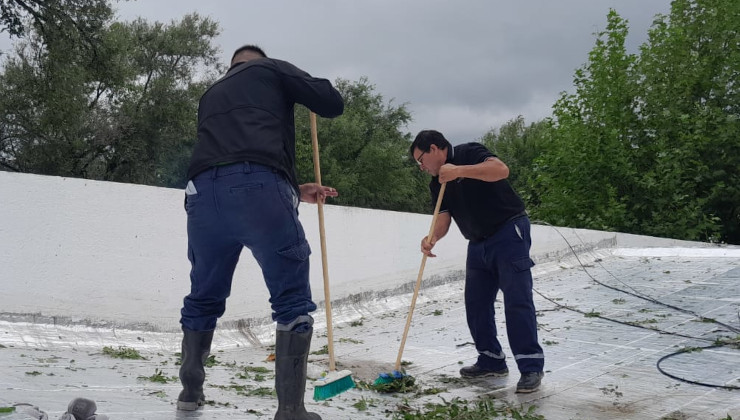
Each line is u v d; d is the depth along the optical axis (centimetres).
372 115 4544
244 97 249
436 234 442
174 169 3164
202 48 3253
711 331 533
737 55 1758
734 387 381
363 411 327
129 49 2742
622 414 344
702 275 783
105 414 236
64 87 2111
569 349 500
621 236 1086
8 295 508
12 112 2303
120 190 572
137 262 580
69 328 516
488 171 397
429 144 421
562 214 1827
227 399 310
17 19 1966
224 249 255
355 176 3988
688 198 1689
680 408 350
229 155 239
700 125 1647
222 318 609
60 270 536
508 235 411
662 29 1869
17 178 518
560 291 762
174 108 3039
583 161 1788
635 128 1842
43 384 292
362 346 560
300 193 271
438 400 376
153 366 416
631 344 506
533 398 381
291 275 249
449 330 613
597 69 1869
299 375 248
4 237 510
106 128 2755
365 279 777
